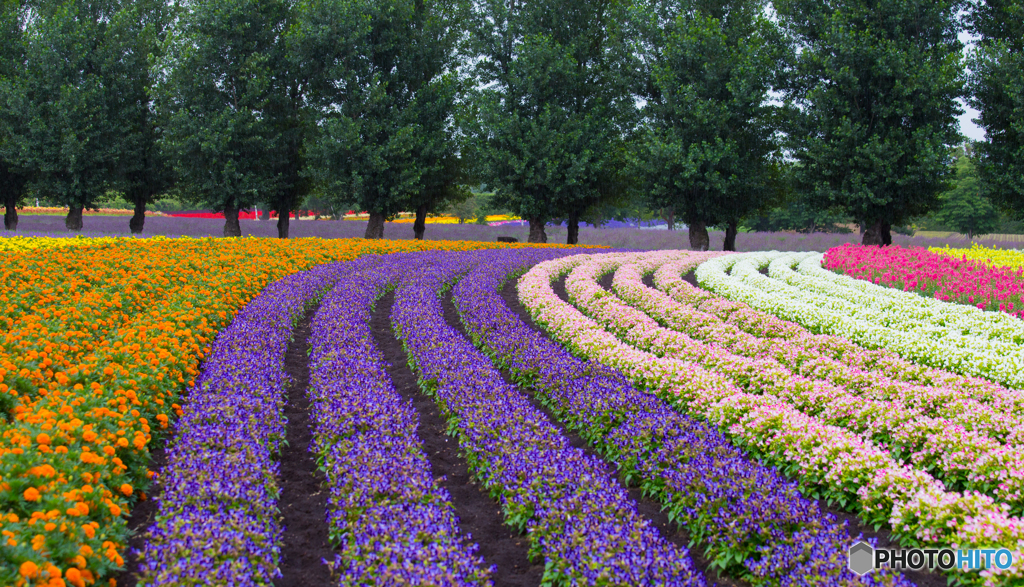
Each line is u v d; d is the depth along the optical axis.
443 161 42.03
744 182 37.88
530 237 42.03
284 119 38.75
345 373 8.98
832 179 37.53
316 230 53.53
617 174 43.44
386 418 7.14
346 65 37.22
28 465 4.69
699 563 5.24
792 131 38.41
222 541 4.43
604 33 42.91
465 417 7.62
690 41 36.25
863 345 12.09
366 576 4.30
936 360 10.66
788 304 14.95
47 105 35.16
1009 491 5.80
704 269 23.77
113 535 4.58
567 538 4.82
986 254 29.12
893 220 38.03
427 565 4.33
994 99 33.91
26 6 38.94
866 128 35.22
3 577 3.53
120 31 37.38
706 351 10.46
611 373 9.23
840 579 4.31
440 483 6.65
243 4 34.72
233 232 37.06
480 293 16.33
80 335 8.88
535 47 38.00
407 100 40.12
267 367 9.15
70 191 36.06
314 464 7.02
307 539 5.44
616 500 5.45
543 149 37.97
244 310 12.73
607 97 41.81
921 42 35.41
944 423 7.07
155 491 5.84
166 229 48.88
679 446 6.51
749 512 5.12
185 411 7.10
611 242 52.88
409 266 21.52
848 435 6.72
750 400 7.82
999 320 13.60
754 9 39.31
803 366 9.95
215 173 35.25
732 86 35.78
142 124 39.03
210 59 34.84
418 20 39.75
